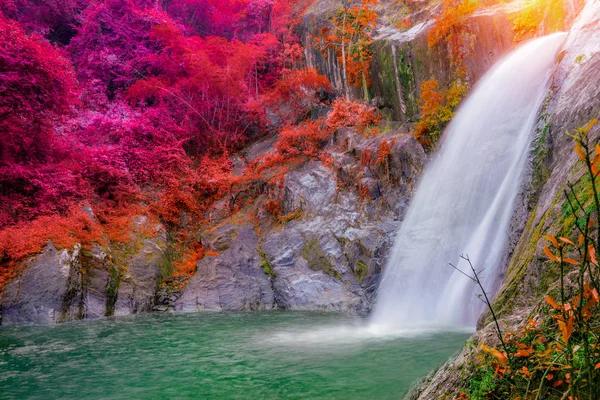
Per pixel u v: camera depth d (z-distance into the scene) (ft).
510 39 38.83
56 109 49.16
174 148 60.90
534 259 13.44
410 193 41.93
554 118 24.31
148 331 28.32
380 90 55.31
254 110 70.44
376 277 38.70
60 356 21.30
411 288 33.99
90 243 39.81
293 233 46.03
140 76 79.36
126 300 38.91
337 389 14.96
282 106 71.56
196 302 40.32
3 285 34.19
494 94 36.52
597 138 15.87
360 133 51.19
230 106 71.87
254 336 25.85
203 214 53.93
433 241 34.60
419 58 47.57
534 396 6.53
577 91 23.20
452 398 8.55
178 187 55.83
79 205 44.70
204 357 20.48
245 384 15.94
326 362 18.70
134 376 17.56
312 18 75.25
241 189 54.19
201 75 67.21
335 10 71.10
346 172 47.88
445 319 29.12
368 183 44.65
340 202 45.88
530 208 24.44
